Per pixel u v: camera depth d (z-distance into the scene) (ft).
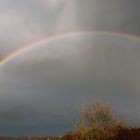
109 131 133.39
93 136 133.28
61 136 146.30
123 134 130.62
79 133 136.05
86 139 134.00
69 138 139.54
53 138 153.89
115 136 131.85
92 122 135.13
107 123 134.31
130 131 131.44
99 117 134.82
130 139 129.29
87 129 135.33
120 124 134.72
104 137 132.57
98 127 134.31
